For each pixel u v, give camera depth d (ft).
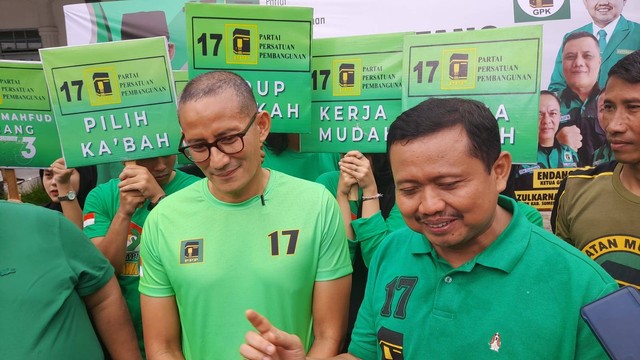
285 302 4.33
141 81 6.23
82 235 4.80
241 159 4.17
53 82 6.14
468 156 2.85
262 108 6.54
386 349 3.51
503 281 3.11
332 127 6.90
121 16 12.10
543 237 3.21
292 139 7.54
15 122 7.55
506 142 6.05
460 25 11.06
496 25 10.93
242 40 6.39
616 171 5.06
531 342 2.98
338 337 4.55
